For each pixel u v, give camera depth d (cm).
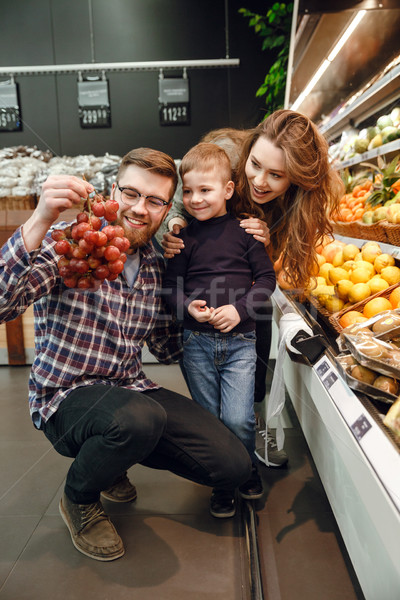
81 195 90
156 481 137
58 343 116
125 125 277
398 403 79
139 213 112
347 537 108
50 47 249
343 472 109
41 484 106
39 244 95
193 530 119
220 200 134
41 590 92
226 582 102
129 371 127
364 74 243
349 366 98
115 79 271
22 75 244
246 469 125
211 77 285
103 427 109
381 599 84
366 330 107
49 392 119
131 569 104
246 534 117
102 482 110
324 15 216
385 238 154
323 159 133
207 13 273
